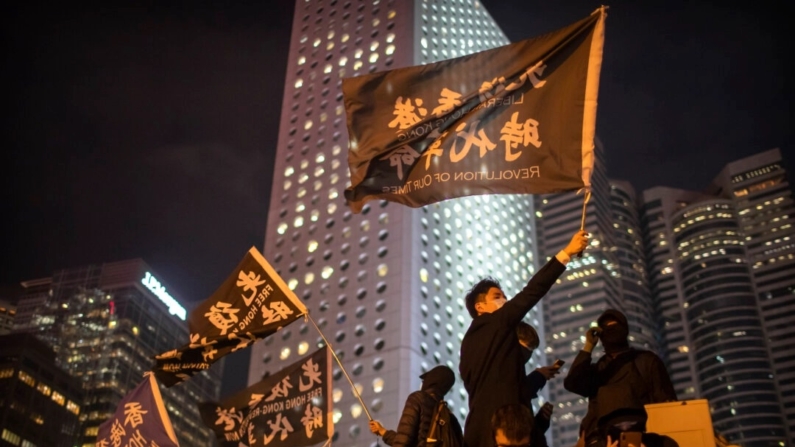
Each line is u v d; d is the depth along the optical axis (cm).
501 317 903
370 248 12156
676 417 813
